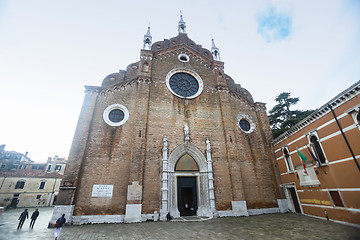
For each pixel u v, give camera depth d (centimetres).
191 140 2178
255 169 2289
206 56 3039
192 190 2067
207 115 2388
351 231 1191
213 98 2547
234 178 2083
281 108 3862
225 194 2017
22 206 4172
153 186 1847
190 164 2138
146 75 2350
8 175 4325
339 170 1459
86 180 1777
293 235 1169
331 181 1541
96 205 1708
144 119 2075
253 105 2719
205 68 2780
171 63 2619
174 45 2891
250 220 1698
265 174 2303
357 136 1312
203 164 2108
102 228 1442
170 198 1884
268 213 2078
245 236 1175
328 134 1549
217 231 1312
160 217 1736
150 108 2200
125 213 1688
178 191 2009
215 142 2250
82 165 1820
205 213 1911
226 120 2370
